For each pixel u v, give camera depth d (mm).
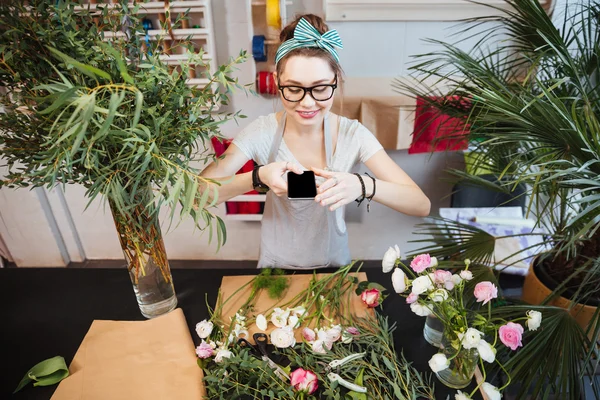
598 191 919
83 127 569
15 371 926
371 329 955
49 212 2379
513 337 724
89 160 714
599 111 1130
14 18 760
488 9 1813
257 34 1907
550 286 1242
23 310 1102
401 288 849
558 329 966
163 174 784
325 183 1035
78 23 836
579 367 930
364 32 1890
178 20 909
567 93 1201
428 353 940
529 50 1278
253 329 997
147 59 829
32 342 1002
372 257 2527
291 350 904
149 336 963
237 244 2506
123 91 602
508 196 1852
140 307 1059
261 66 1990
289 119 1249
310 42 1007
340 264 1448
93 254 2602
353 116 1988
